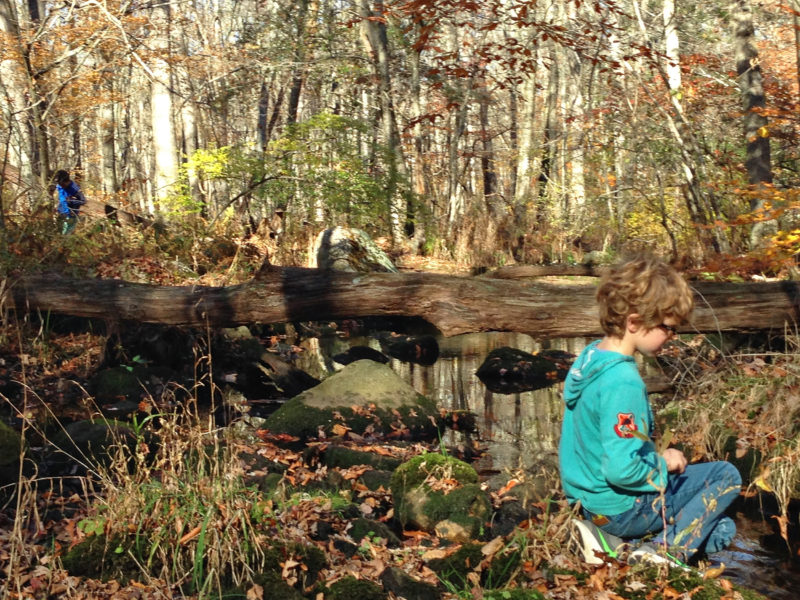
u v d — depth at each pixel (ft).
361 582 10.30
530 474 15.28
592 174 59.06
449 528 12.48
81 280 22.97
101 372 21.70
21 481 11.96
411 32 60.13
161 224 39.78
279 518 12.04
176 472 12.16
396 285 21.76
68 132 58.75
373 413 19.06
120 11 40.47
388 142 55.26
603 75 58.95
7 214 28.94
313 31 60.44
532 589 9.52
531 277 38.65
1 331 22.75
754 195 27.96
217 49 62.80
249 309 22.26
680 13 58.95
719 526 10.04
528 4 40.70
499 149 90.07
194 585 10.12
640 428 9.05
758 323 20.17
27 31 40.63
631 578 9.43
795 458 13.58
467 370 26.17
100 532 11.00
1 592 9.62
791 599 10.32
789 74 48.80
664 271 9.15
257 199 47.85
